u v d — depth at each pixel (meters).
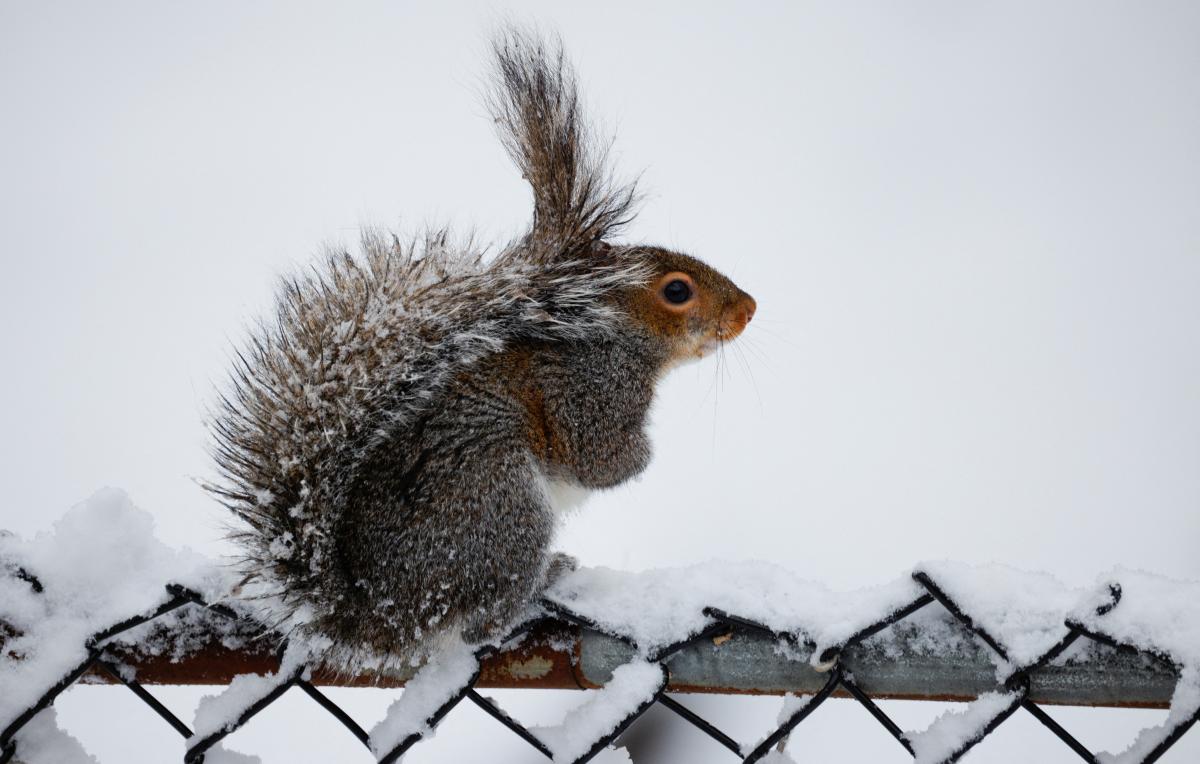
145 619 2.40
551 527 3.10
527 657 2.40
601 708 2.30
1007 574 2.19
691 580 2.35
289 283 3.01
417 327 3.08
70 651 2.39
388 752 2.38
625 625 2.33
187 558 2.53
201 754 2.42
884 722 2.23
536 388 3.53
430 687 2.40
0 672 2.38
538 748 2.32
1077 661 2.13
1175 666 2.06
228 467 2.77
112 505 2.49
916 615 2.23
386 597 2.79
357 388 2.92
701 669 2.32
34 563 2.42
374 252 3.15
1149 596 2.10
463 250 3.33
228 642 2.46
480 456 3.07
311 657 2.57
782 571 2.33
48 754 2.44
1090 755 2.14
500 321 3.46
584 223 3.73
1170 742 2.07
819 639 2.21
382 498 2.88
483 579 2.92
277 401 2.84
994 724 2.17
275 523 2.72
